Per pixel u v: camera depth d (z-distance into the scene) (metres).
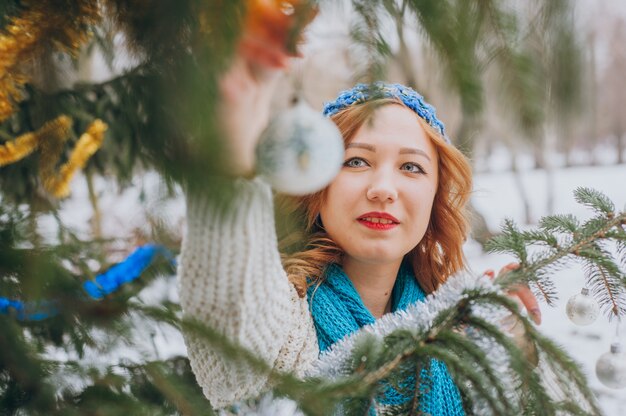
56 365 0.68
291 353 1.18
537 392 0.83
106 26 0.61
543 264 1.03
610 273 1.06
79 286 0.65
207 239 0.77
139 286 0.77
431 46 0.48
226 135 0.50
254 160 0.55
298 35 0.50
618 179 11.25
